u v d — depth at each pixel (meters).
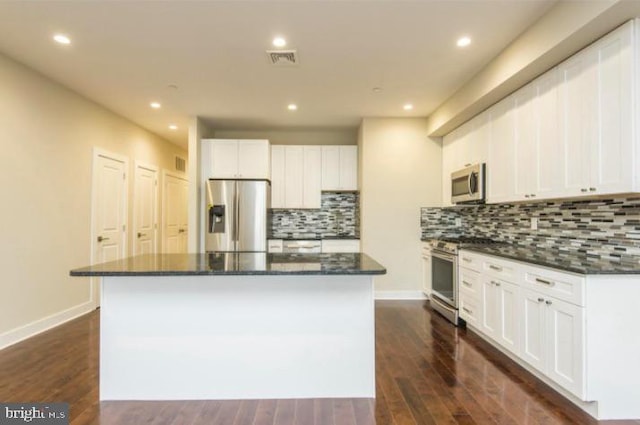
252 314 2.26
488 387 2.38
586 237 2.73
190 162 4.86
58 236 3.66
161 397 2.24
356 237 5.20
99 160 4.34
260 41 2.78
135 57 3.05
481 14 2.41
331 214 5.65
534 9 2.35
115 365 2.24
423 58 3.06
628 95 1.99
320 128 5.50
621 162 2.04
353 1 2.27
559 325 2.20
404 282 4.86
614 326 2.01
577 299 2.05
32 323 3.33
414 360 2.82
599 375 2.01
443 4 2.30
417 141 4.88
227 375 2.26
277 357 2.27
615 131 2.08
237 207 4.86
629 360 2.02
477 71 3.33
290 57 3.05
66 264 3.78
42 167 3.45
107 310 2.23
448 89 3.78
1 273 3.02
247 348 2.26
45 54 3.00
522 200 3.01
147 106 4.39
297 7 2.32
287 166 5.37
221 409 2.13
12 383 2.42
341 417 2.03
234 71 3.33
